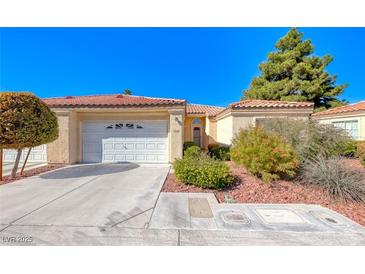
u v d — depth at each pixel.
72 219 4.76
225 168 7.31
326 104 22.47
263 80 23.88
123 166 11.81
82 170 10.60
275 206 5.70
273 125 9.59
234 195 6.58
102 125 13.07
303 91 21.78
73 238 4.00
